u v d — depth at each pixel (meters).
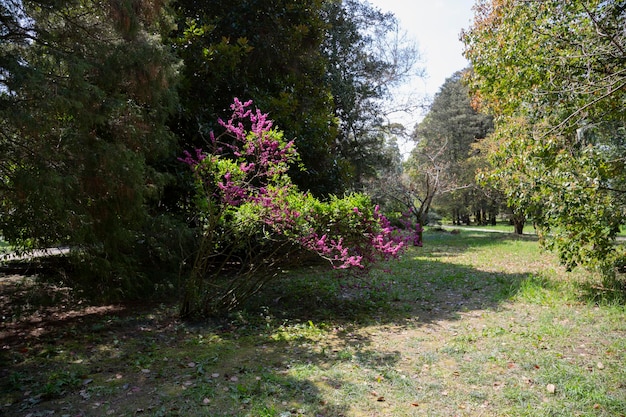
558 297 6.81
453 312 6.38
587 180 6.79
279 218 5.30
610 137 9.21
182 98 9.08
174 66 6.76
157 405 3.27
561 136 7.46
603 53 6.46
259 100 9.69
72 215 5.20
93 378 3.87
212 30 9.72
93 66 5.43
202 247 5.71
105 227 5.85
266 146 5.75
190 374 3.90
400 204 22.48
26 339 5.17
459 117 36.09
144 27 6.70
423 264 11.75
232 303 6.15
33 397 3.42
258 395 3.41
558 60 6.88
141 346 4.81
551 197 6.84
